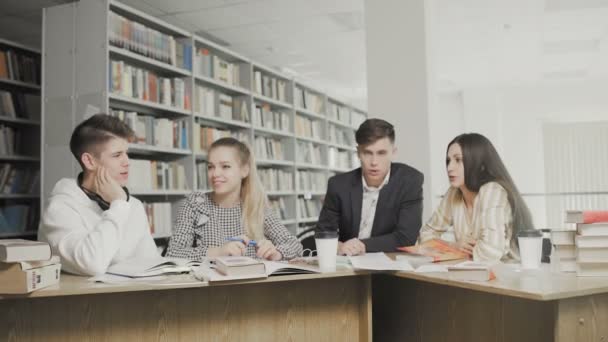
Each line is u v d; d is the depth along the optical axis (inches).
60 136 147.6
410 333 82.7
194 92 182.4
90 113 143.0
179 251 83.3
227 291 68.7
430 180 139.4
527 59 272.2
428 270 64.7
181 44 177.8
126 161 71.6
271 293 71.2
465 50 254.8
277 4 191.9
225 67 205.5
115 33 147.3
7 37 227.3
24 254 49.1
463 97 342.6
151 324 64.4
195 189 180.4
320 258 65.9
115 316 62.7
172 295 65.6
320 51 252.7
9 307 58.0
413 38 144.3
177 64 176.4
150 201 174.6
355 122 336.5
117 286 53.5
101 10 143.9
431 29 146.4
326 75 300.7
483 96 339.0
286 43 239.1
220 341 68.1
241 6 193.2
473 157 83.9
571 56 267.7
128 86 152.7
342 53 256.2
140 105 161.8
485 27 222.4
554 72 299.9
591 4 199.6
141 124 159.6
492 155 84.0
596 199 321.7
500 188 80.3
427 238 95.6
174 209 179.2
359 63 275.0
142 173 161.2
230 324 68.7
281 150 250.7
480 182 83.7
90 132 69.2
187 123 180.7
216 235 88.6
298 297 72.8
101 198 70.0
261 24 213.6
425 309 80.2
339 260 73.2
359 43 240.2
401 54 145.8
